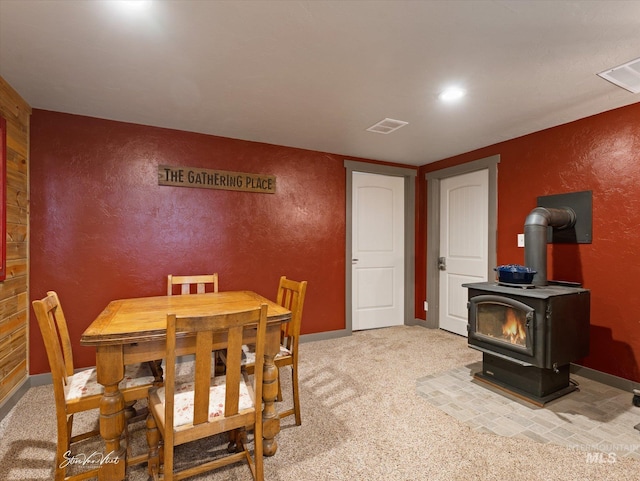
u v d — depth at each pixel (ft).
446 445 6.01
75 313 8.99
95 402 5.05
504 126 9.71
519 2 4.74
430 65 6.42
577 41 5.63
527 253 8.50
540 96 7.73
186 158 10.26
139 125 9.66
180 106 8.39
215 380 5.67
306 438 6.22
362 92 7.59
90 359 9.17
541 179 10.03
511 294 7.66
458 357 10.58
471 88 7.38
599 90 7.41
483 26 5.27
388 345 11.81
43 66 6.47
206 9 4.86
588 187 8.91
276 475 5.24
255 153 11.31
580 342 7.75
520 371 7.86
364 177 13.89
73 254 8.95
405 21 5.16
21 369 7.97
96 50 5.92
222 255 10.82
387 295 14.42
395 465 5.48
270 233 11.61
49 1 4.66
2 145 6.93
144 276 9.76
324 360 10.32
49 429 6.48
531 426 6.63
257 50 5.94
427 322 14.17
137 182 9.64
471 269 12.57
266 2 4.73
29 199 8.41
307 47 5.86
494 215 11.37
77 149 8.95
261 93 7.64
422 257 14.48
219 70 6.63
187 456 5.72
